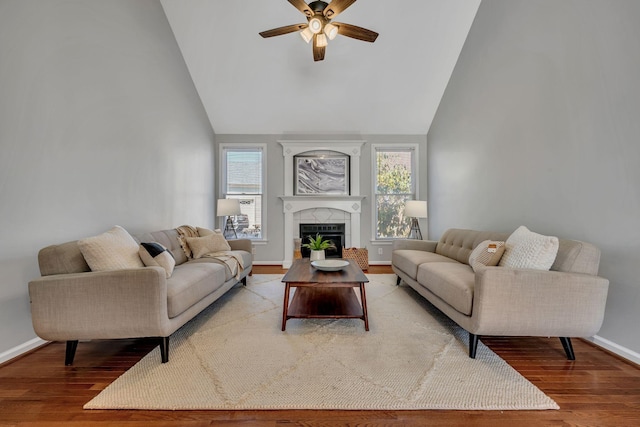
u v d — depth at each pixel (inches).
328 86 180.1
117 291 70.2
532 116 107.5
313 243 124.8
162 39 142.9
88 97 97.6
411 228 203.2
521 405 56.2
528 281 71.8
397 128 205.6
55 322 69.7
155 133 135.6
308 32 113.3
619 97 76.1
